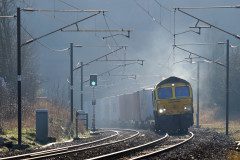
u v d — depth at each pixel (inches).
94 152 1894.7
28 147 2358.5
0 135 2546.8
